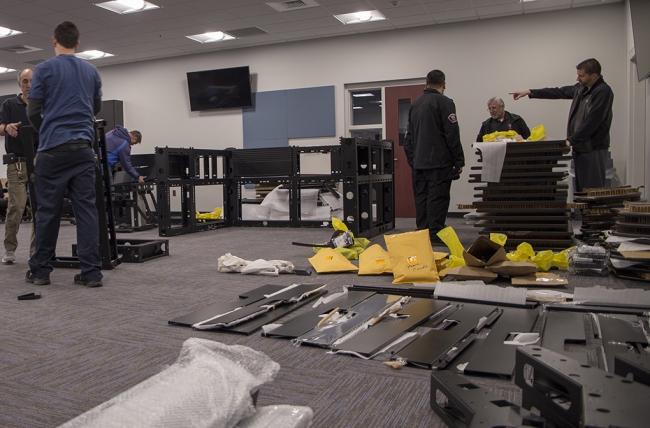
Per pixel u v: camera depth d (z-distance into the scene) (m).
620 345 1.51
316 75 7.77
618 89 6.31
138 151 8.95
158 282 2.83
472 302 2.15
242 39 7.64
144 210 6.41
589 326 1.78
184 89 8.57
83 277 2.74
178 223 7.00
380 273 2.87
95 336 1.85
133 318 2.09
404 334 1.75
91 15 6.41
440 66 7.12
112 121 8.89
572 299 2.12
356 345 1.63
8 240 3.57
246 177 5.89
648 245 2.63
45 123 2.64
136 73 8.88
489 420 0.91
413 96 7.36
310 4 6.16
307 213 5.88
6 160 3.51
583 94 4.15
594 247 2.78
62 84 2.64
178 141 8.69
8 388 1.41
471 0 6.09
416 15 6.64
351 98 7.77
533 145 3.45
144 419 0.70
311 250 4.00
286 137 8.01
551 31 6.57
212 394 0.78
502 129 5.45
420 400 1.27
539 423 0.88
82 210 2.72
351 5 6.21
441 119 3.85
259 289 2.50
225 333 1.86
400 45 7.29
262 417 0.82
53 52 8.12
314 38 7.69
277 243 4.46
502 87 6.84
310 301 2.31
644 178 5.84
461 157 3.87
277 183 6.25
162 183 5.07
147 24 6.81
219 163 8.39
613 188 3.81
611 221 3.70
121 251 3.54
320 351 1.64
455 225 5.80
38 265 2.78
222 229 5.77
